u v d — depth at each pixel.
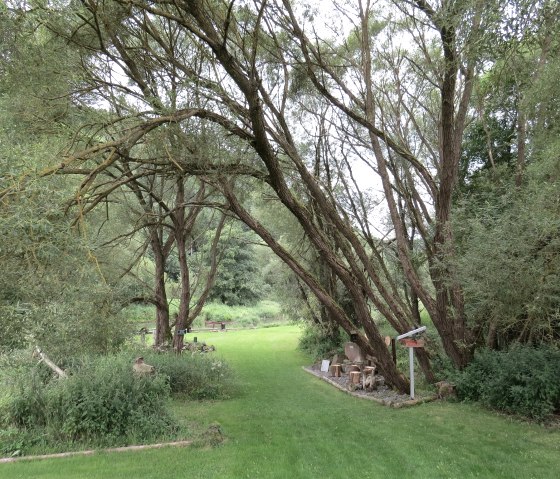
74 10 6.46
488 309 8.29
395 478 5.30
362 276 11.10
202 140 7.91
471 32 5.70
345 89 10.98
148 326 25.62
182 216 15.00
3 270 3.39
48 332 3.78
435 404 9.37
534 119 9.77
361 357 13.59
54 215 3.84
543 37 5.93
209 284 16.06
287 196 9.51
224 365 12.23
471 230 8.38
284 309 20.94
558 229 6.57
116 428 6.95
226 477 5.38
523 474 5.30
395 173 12.40
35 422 7.04
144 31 9.30
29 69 6.38
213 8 8.44
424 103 14.59
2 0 5.07
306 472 5.56
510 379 8.25
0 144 4.16
